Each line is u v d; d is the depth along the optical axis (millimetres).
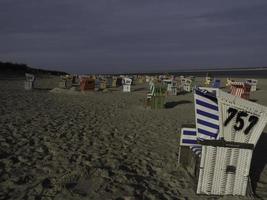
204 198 4816
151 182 5367
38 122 9992
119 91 27422
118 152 7074
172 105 17031
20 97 18016
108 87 32969
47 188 4801
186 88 28562
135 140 8352
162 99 15406
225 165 4883
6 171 5430
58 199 4445
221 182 4918
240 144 4852
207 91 5297
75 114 12383
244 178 4926
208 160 4859
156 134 9258
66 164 5957
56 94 22062
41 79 44844
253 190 5301
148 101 15695
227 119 5078
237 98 5012
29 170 5547
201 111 5160
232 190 4949
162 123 11219
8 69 50562
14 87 26422
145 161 6520
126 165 6160
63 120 10711
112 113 13375
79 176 5332
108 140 8164
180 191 5051
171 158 6809
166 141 8414
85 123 10414
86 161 6199
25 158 6168
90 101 18172
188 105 17156
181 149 6281
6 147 6824
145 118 12258
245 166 4906
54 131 8766
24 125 9336
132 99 20219
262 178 5961
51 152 6707
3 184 4875
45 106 14508
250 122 5062
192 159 5824
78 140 7930
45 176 5293
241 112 5043
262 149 8188
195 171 5398
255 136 5090
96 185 5023
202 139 5105
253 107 5012
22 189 4734
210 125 5172
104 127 9922
